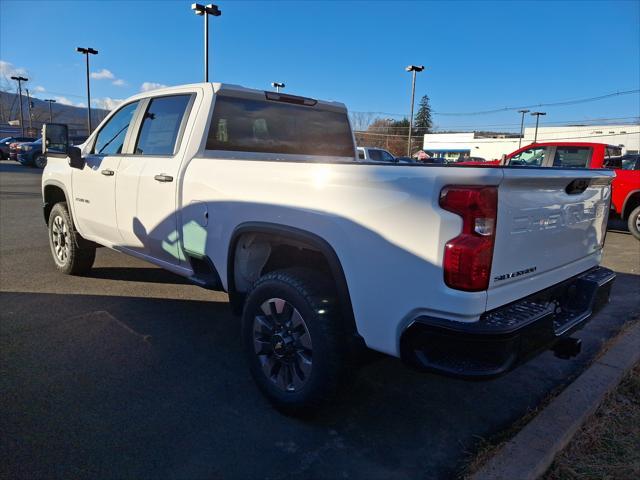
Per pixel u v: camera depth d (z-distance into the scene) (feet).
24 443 8.67
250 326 10.05
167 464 8.26
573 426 9.18
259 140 13.88
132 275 19.34
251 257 10.97
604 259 24.20
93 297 16.57
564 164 33.73
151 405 10.04
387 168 7.89
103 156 15.35
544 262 8.75
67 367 11.55
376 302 8.11
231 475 8.05
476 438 9.22
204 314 15.26
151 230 13.25
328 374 8.74
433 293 7.40
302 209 9.02
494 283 7.49
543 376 11.71
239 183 10.37
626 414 9.87
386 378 11.53
